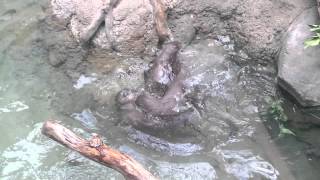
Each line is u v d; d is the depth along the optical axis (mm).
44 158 4367
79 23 5234
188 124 4523
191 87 4785
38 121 4660
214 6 5215
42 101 4840
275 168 4203
